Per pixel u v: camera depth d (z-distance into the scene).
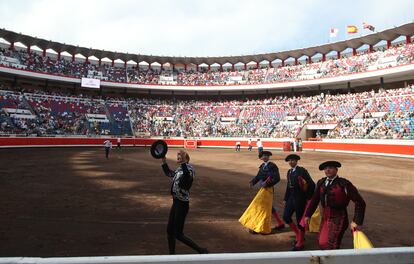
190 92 54.59
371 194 10.52
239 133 44.06
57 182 12.15
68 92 48.81
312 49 48.47
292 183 5.58
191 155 28.75
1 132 33.09
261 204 6.38
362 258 2.31
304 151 35.44
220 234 6.26
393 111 32.69
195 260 2.18
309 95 49.88
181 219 4.80
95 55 51.41
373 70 38.50
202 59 55.03
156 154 5.07
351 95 40.19
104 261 2.11
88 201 8.97
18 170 15.59
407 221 7.29
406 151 26.00
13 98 37.91
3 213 7.49
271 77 50.16
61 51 48.44
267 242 5.84
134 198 9.48
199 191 10.84
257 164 20.48
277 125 43.19
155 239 5.85
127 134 43.88
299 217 5.46
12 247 5.29
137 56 53.03
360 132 32.12
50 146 36.81
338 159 24.44
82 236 5.95
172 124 47.22
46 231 6.20
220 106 50.41
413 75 37.78
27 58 43.16
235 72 53.69
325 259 2.28
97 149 34.72
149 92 53.78
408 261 2.36
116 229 6.43
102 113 45.09
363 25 43.47
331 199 4.30
